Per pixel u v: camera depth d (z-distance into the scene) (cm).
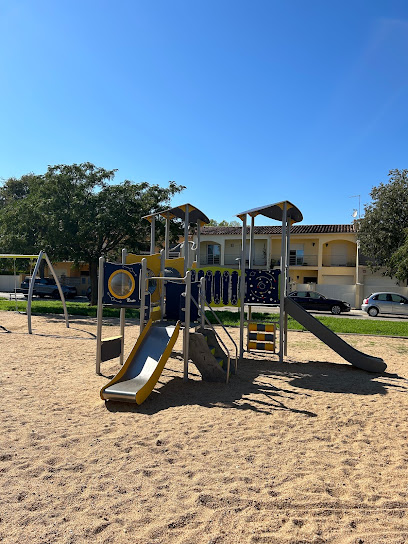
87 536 294
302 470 409
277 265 3700
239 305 984
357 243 3381
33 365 867
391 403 663
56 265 4234
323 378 835
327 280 3572
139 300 775
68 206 2247
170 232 2495
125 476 386
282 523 317
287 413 593
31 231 2259
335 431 527
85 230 2152
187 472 397
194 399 651
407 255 2475
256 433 508
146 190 2472
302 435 508
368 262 3262
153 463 415
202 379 771
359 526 316
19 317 1800
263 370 893
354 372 905
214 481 380
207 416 567
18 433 487
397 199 3036
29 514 318
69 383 726
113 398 593
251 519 321
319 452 457
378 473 410
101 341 798
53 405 600
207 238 3778
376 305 2591
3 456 420
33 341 1181
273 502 345
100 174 2294
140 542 290
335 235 3541
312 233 3584
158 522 313
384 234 2983
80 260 2258
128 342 1201
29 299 1338
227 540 294
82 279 4128
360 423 564
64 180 2227
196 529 306
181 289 869
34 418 542
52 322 1636
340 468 417
